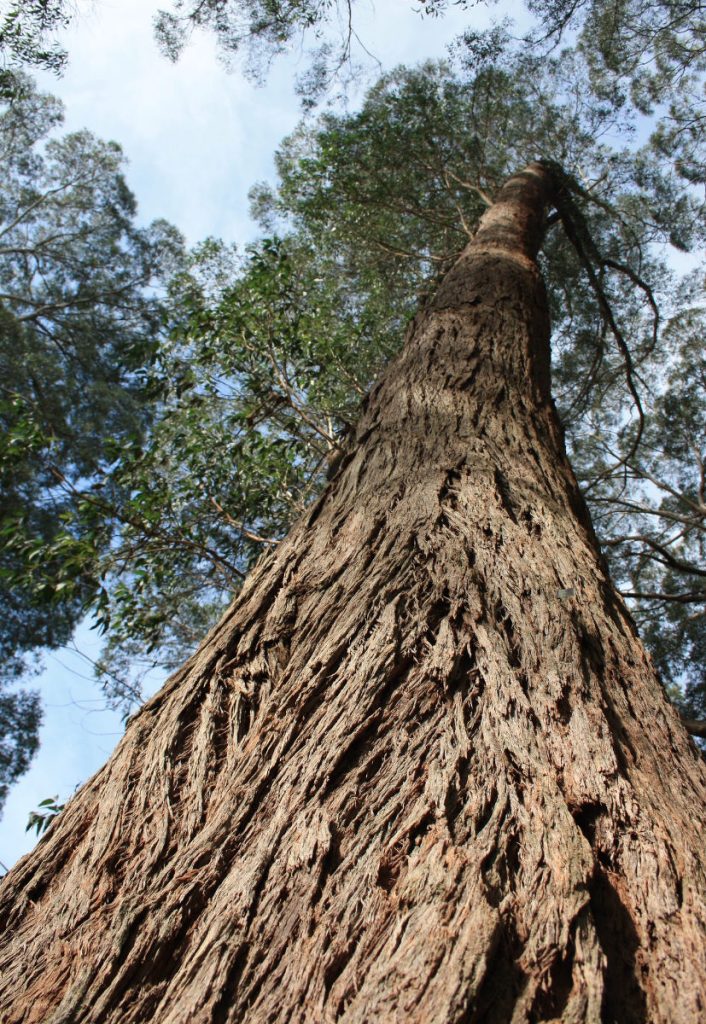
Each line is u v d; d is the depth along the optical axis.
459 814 1.34
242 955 1.15
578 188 10.34
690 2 11.06
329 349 6.00
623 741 1.56
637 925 1.18
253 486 5.53
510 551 2.06
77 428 15.29
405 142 11.20
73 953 1.23
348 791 1.41
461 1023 0.97
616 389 12.30
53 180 17.83
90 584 5.00
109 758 1.78
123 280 17.81
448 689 1.61
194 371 6.14
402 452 2.62
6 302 17.38
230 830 1.39
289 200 11.32
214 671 1.87
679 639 11.52
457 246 11.41
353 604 1.89
